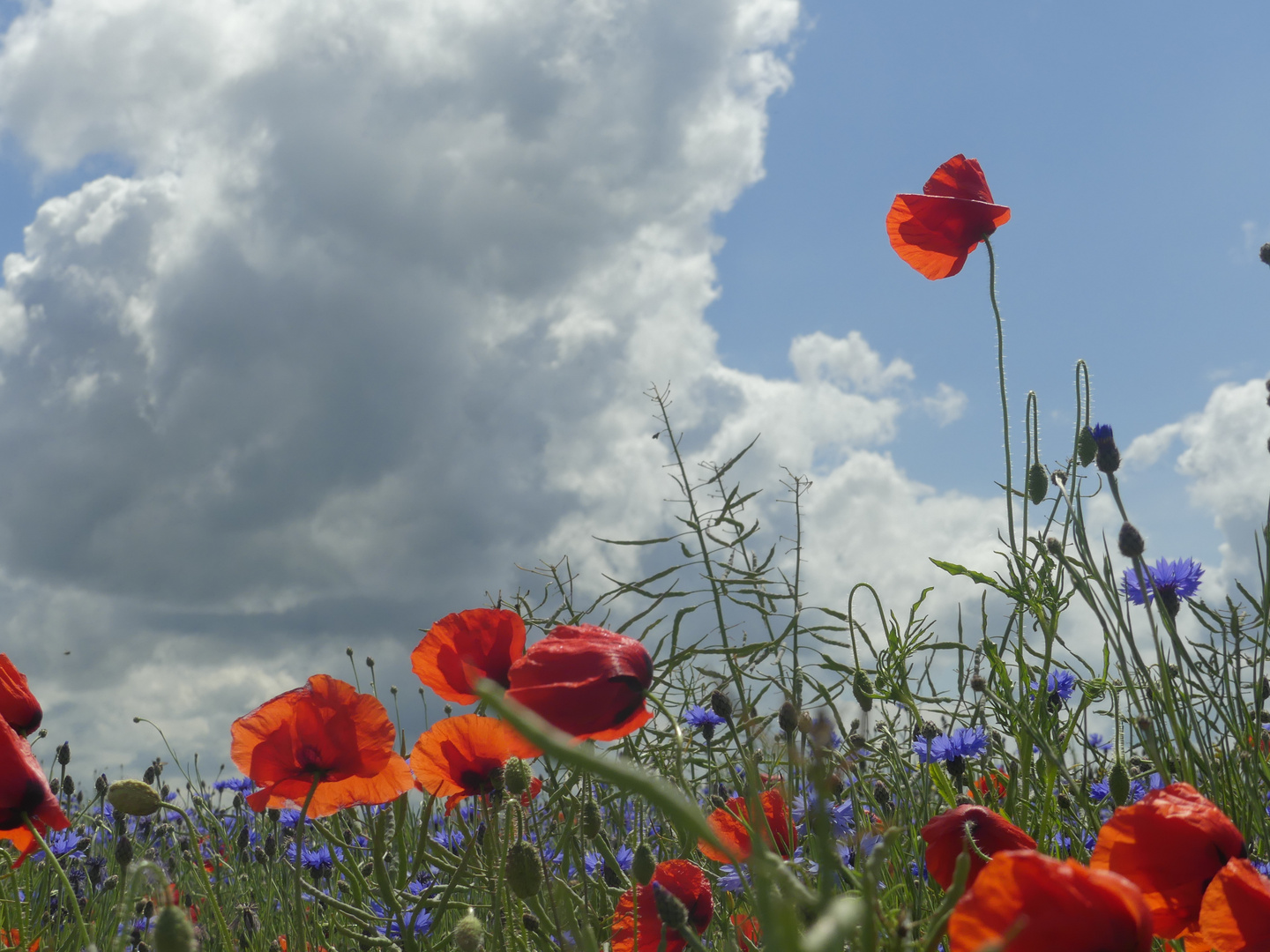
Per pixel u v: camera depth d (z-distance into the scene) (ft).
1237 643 2.55
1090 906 1.51
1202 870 1.89
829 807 2.26
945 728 2.97
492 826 2.40
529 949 2.33
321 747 2.33
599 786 2.75
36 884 3.07
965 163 3.23
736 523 3.11
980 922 1.55
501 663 2.53
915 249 3.30
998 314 3.00
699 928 2.25
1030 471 2.84
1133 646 2.34
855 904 0.98
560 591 3.10
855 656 2.65
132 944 2.61
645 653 2.14
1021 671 2.73
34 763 2.28
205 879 2.26
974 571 2.86
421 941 2.43
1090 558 2.42
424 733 2.48
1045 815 2.47
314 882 3.13
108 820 3.63
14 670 2.48
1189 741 2.28
